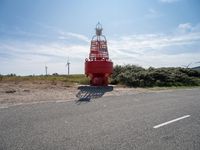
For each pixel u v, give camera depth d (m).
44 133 6.87
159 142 6.27
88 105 11.36
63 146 5.89
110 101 12.77
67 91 16.56
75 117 8.81
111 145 6.00
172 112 10.12
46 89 17.17
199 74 34.50
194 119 8.91
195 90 19.73
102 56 21.45
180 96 15.45
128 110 10.36
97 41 21.59
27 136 6.59
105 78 21.08
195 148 5.88
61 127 7.50
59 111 9.78
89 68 20.83
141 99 13.79
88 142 6.19
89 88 18.83
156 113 9.84
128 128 7.52
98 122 8.17
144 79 24.17
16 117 8.59
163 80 25.64
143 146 5.96
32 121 8.12
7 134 6.73
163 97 14.84
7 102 11.57
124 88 19.86
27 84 20.06
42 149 5.68
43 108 10.32
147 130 7.34
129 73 25.03
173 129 7.51
